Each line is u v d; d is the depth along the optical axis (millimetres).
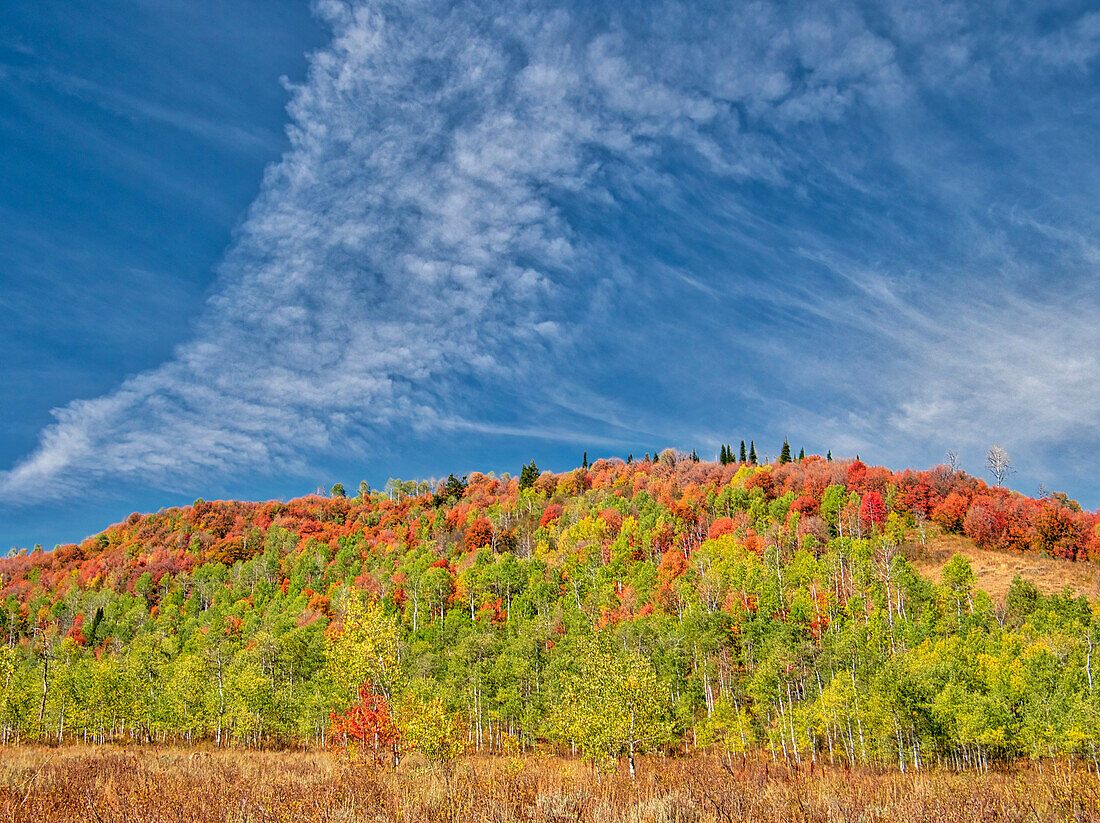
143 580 136750
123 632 106875
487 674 63781
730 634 71750
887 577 80375
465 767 27469
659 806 16375
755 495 122375
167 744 59375
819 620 71250
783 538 101062
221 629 98188
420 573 109562
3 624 121688
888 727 46938
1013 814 16234
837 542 91250
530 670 64812
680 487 143125
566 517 134875
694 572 89812
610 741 32594
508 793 19266
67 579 154000
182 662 70000
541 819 16156
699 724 56750
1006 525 103250
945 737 45781
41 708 63781
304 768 29750
